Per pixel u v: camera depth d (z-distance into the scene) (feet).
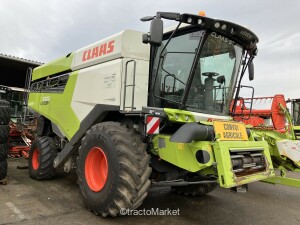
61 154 16.17
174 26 12.78
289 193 18.49
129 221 11.84
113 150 11.27
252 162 11.67
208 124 11.44
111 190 11.08
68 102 16.75
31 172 18.88
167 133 12.87
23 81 42.24
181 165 11.03
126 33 13.15
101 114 13.37
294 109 36.24
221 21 11.75
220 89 13.99
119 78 12.91
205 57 12.89
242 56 14.60
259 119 29.91
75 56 16.83
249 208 14.79
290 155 15.24
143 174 11.06
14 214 11.91
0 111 16.16
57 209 12.80
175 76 12.67
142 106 12.59
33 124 25.77
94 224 11.19
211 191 17.10
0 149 16.39
